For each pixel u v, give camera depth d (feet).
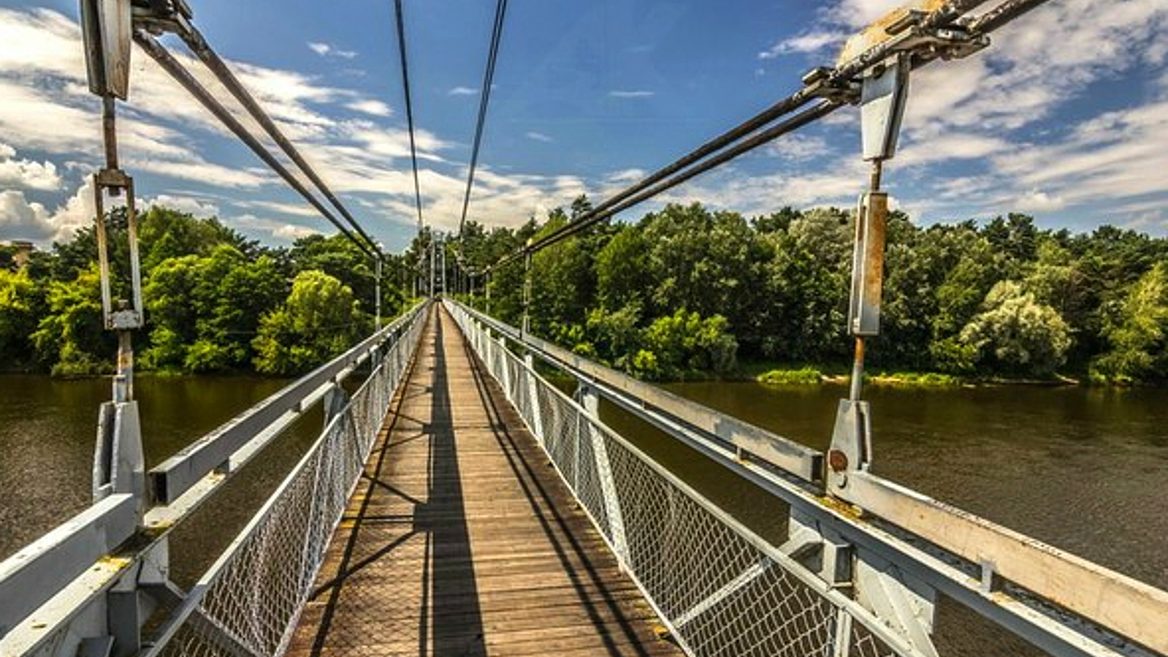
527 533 10.82
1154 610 2.35
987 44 3.71
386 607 8.23
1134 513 37.73
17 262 118.73
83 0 3.36
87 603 2.96
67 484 39.78
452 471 14.53
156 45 4.11
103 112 3.45
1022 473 44.78
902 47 3.79
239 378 90.84
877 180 4.11
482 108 23.67
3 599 2.33
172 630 3.60
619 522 9.48
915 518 3.60
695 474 33.50
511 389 22.57
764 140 5.78
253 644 5.61
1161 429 61.36
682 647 7.07
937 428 60.34
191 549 26.03
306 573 7.93
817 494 4.60
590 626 7.83
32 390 73.00
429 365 34.60
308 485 8.07
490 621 7.93
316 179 11.12
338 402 11.16
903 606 3.79
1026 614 2.90
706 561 6.62
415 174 35.12
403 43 15.85
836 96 4.51
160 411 64.34
